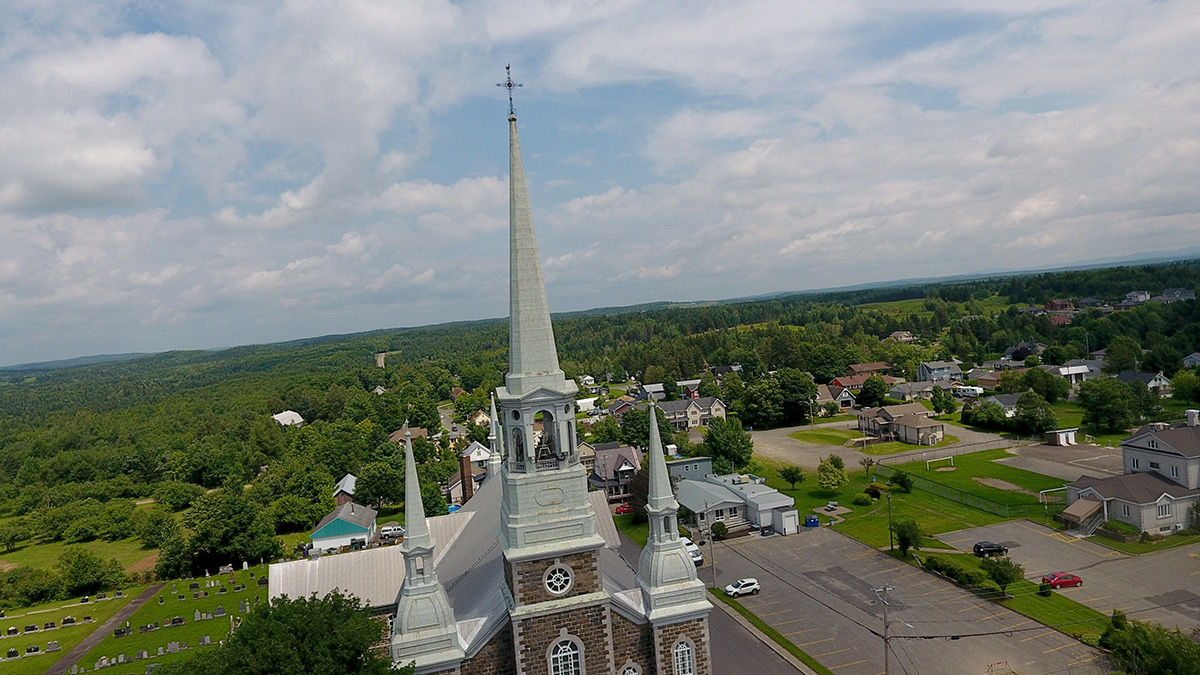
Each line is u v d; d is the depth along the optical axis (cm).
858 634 6025
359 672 3494
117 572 9519
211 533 9625
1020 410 13512
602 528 5431
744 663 5662
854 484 11081
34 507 14862
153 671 4212
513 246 3747
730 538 8931
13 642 7650
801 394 16600
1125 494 8069
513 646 3759
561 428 3784
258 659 3372
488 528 5225
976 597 6581
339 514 10638
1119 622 5503
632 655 3941
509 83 3725
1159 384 15938
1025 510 9025
